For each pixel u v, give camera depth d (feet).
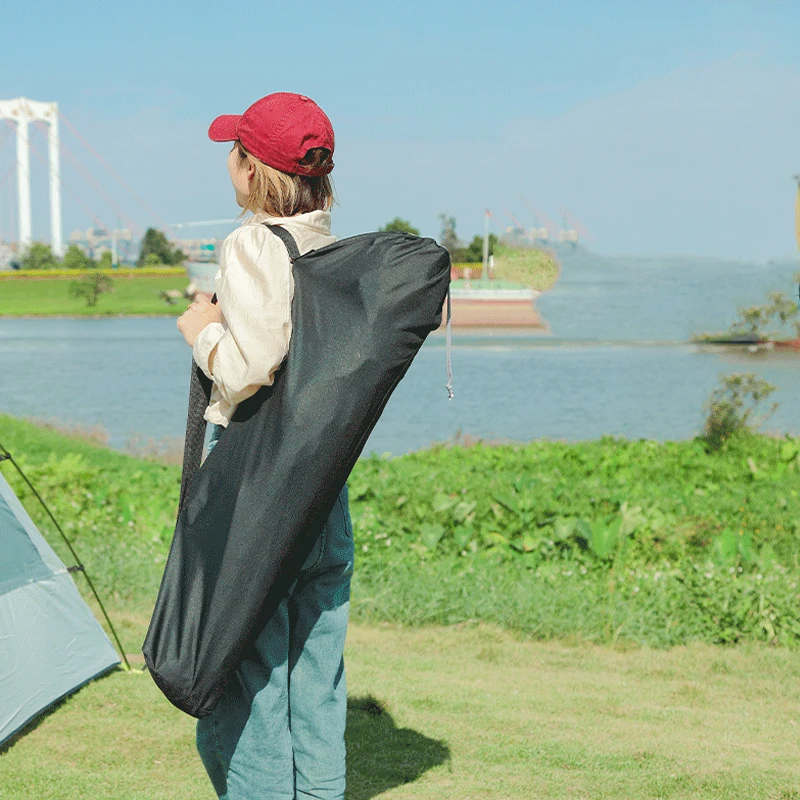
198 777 10.89
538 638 18.17
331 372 6.68
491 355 153.17
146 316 333.21
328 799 7.83
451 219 264.52
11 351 167.53
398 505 25.98
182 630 6.74
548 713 13.74
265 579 6.72
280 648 7.49
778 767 11.66
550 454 38.22
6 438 45.57
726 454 39.45
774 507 27.25
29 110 469.57
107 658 14.25
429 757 11.69
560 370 122.42
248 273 6.72
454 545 22.79
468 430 67.56
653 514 23.66
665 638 17.76
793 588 18.53
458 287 228.43
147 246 430.61
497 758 11.73
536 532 22.48
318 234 7.38
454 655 17.02
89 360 145.89
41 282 418.10
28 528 13.65
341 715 7.95
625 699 14.57
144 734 12.17
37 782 10.62
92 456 43.27
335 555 7.73
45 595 13.37
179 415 79.00
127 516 24.47
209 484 6.85
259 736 7.51
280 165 7.36
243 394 6.70
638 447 39.86
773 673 16.11
